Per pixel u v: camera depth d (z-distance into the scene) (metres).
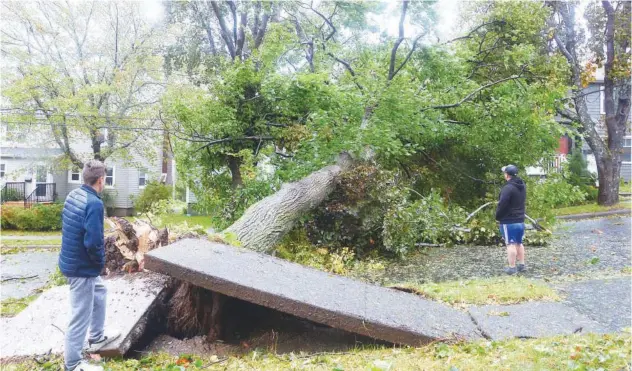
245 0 17.72
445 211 9.73
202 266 4.15
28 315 4.27
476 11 15.28
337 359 3.69
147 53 19.89
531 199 10.16
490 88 11.34
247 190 10.19
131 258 5.54
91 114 17.98
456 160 12.02
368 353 3.84
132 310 4.18
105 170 3.57
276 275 4.58
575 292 5.81
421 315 4.37
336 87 10.17
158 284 4.73
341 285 4.86
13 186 25.89
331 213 8.95
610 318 4.68
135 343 4.08
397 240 8.81
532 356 3.42
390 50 10.83
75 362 3.37
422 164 12.19
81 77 19.78
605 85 16.92
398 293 5.10
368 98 9.42
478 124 10.75
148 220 6.55
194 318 4.46
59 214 21.27
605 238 10.41
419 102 9.65
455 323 4.32
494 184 11.07
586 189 18.09
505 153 11.25
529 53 12.26
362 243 9.10
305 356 3.84
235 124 11.43
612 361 3.25
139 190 26.20
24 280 10.02
